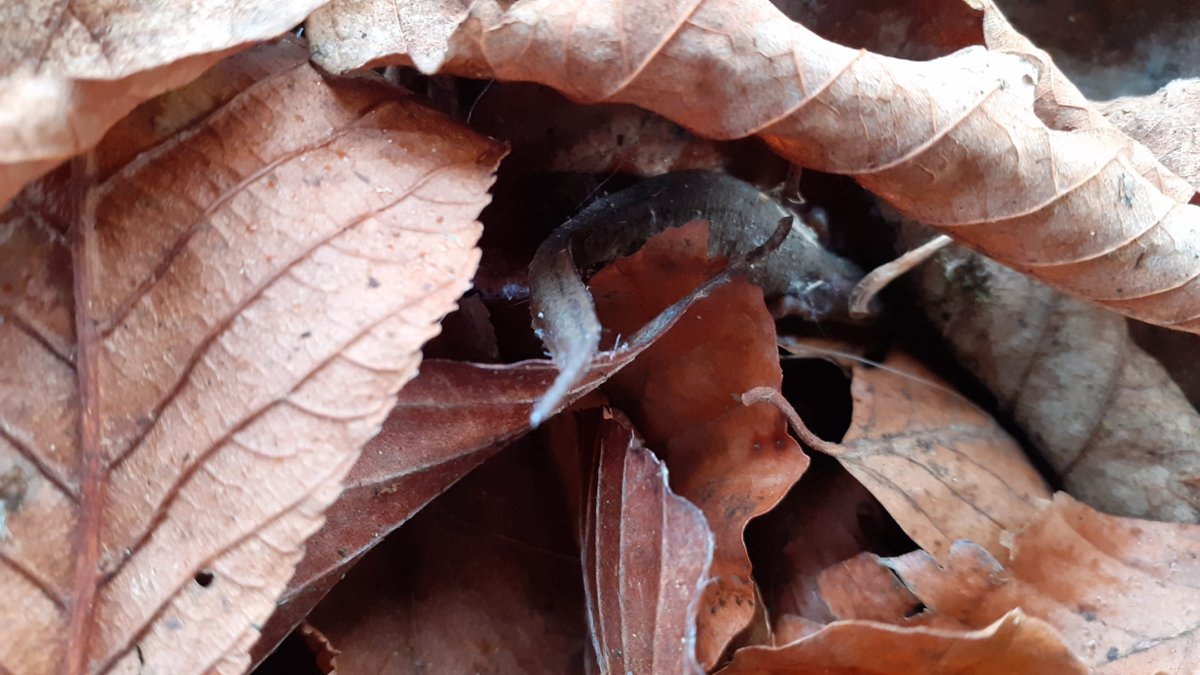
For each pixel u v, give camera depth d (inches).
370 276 2.9
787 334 4.3
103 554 2.7
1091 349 4.1
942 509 3.8
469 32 3.0
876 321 4.4
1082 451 4.1
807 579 3.7
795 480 3.4
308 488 2.7
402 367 2.8
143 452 2.8
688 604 3.1
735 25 3.1
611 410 3.5
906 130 3.3
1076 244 3.5
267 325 2.8
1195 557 3.6
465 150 3.1
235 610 2.7
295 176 3.0
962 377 4.3
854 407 4.0
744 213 4.4
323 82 3.1
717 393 3.6
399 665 3.4
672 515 3.2
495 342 3.8
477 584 3.6
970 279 4.3
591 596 3.4
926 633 3.0
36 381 2.7
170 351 2.8
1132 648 3.4
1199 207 3.7
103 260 2.8
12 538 2.7
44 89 2.5
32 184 2.8
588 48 3.1
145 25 2.7
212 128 3.0
